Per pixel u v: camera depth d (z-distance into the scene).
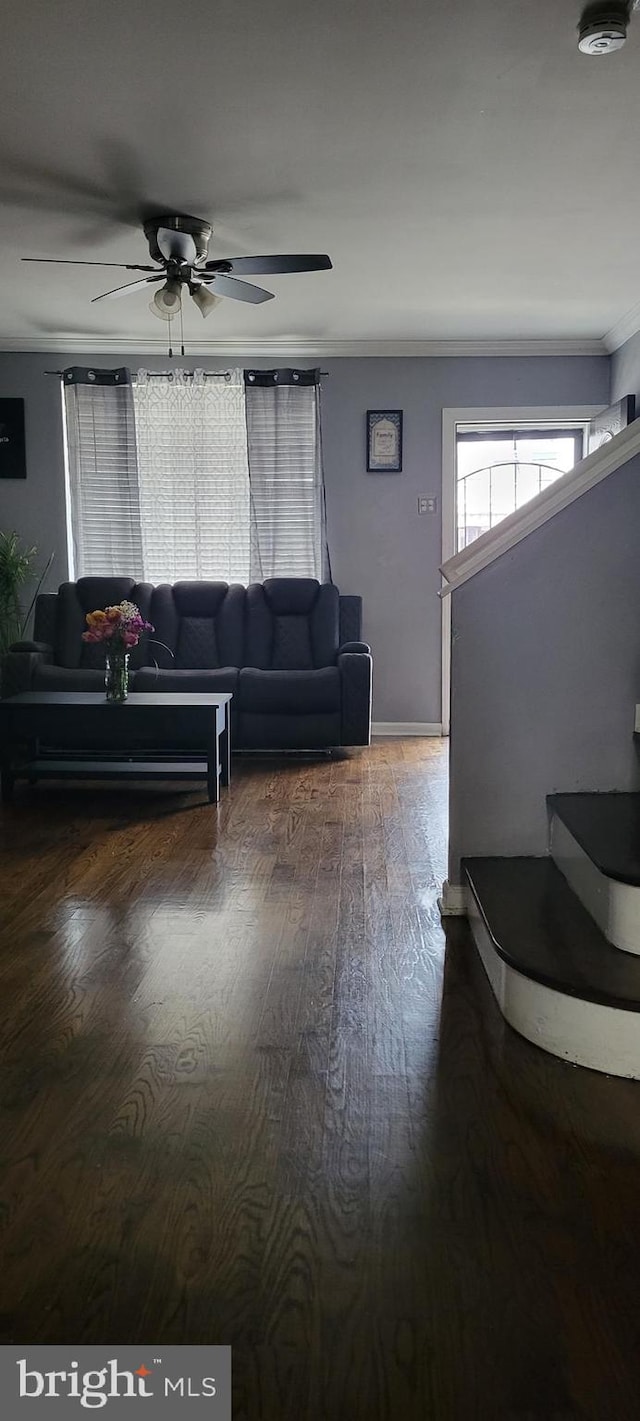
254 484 6.41
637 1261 1.44
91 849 3.80
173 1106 1.88
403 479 6.48
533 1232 1.50
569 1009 2.03
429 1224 1.53
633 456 2.72
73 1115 1.84
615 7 2.54
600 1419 1.16
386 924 2.93
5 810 4.49
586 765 2.88
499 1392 1.20
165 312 4.11
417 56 2.78
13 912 3.04
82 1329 1.30
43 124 3.19
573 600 2.80
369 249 4.46
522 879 2.70
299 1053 2.10
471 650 2.85
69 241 4.33
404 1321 1.32
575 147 3.38
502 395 6.39
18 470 6.42
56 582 6.51
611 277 4.92
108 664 4.68
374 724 6.70
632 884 2.08
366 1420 1.16
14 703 4.63
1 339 6.22
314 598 6.09
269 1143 1.75
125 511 6.43
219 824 4.20
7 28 2.61
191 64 2.81
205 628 6.06
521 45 2.72
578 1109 1.87
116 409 6.36
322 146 3.36
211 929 2.88
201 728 4.57
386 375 6.41
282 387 6.34
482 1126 1.81
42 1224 1.52
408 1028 2.22
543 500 2.75
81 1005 2.35
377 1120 1.83
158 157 3.45
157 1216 1.54
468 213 4.01
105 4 2.51
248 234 4.25
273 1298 1.36
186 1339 1.28
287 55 2.77
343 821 4.23
